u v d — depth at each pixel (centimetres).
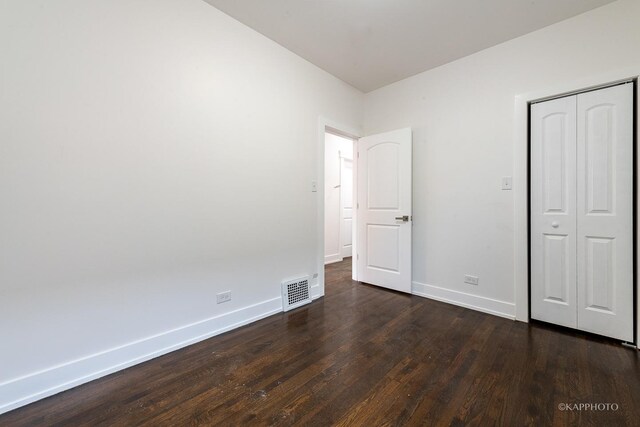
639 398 143
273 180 261
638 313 194
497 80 258
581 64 217
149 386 156
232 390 152
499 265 257
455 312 265
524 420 129
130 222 177
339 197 525
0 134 135
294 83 278
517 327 230
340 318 252
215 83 217
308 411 136
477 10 214
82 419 132
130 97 175
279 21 231
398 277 327
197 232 209
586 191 216
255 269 248
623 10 200
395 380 160
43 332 148
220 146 221
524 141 241
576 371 167
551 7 210
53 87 149
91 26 160
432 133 303
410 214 315
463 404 140
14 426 128
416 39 252
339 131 336
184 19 200
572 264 222
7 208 138
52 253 150
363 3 209
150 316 186
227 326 228
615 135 204
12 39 138
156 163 187
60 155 151
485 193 265
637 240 195
